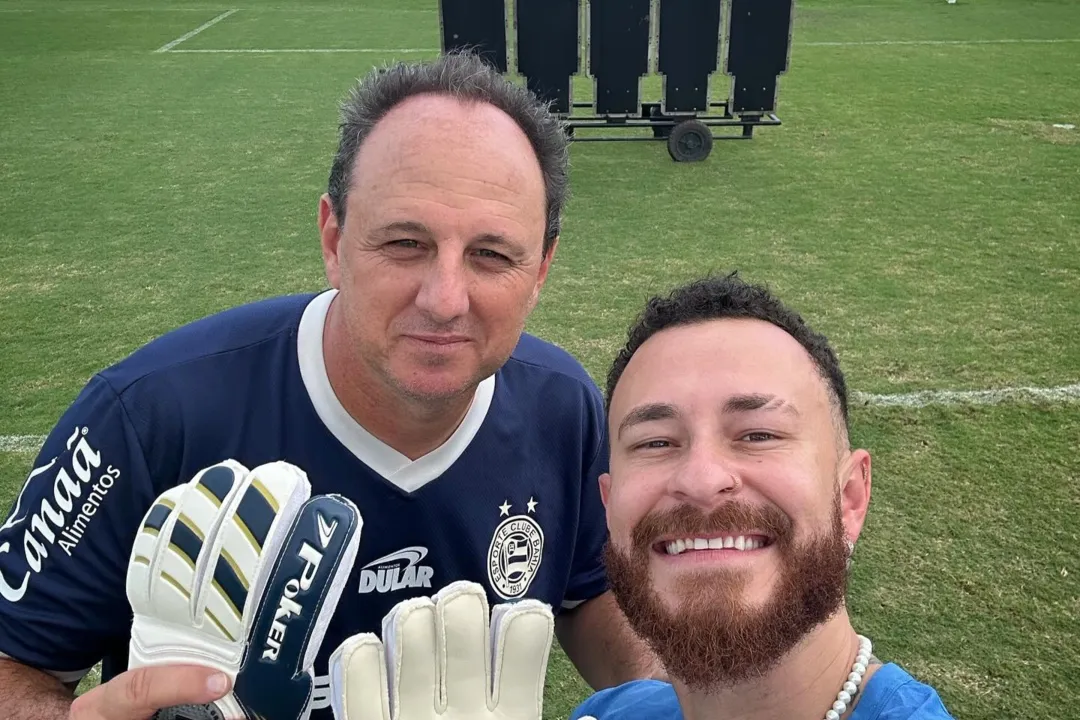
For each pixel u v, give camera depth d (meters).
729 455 1.34
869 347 5.20
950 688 2.93
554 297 5.93
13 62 14.20
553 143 1.66
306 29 17.78
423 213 1.44
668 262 6.55
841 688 1.39
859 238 7.00
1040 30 17.23
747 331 1.44
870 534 3.62
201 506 1.44
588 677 2.12
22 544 1.64
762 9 8.91
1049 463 4.05
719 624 1.27
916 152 9.40
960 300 5.84
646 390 1.42
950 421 4.39
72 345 5.29
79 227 7.27
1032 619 3.19
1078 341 5.24
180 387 1.69
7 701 1.56
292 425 1.71
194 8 20.67
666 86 9.08
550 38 8.99
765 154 9.38
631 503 1.37
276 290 6.10
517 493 1.85
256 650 1.44
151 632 1.43
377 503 1.74
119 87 12.59
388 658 1.47
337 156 1.62
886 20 18.84
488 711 1.52
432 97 1.51
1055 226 7.20
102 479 1.64
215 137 10.07
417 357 1.53
